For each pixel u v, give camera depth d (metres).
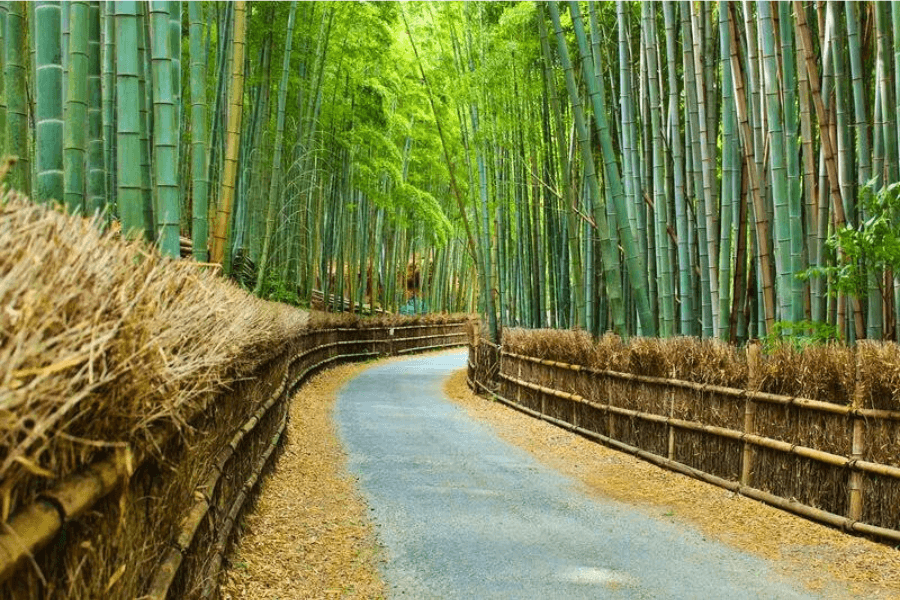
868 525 4.36
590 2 7.99
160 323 1.63
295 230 12.80
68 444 1.36
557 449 7.26
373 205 19.80
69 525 1.44
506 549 4.12
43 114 2.95
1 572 1.03
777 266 6.89
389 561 3.90
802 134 6.07
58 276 1.22
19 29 3.23
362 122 15.62
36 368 1.05
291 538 4.21
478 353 12.12
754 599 3.42
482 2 10.75
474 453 6.96
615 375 7.27
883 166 6.04
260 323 4.21
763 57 5.98
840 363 4.71
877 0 5.86
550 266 12.03
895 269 5.05
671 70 7.71
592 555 4.04
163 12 3.71
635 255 7.28
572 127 10.89
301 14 10.72
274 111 11.75
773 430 5.18
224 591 3.21
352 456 6.68
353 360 17.72
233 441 3.76
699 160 7.32
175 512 2.32
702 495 5.41
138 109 3.29
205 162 5.03
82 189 3.21
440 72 12.62
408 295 29.88
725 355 5.82
